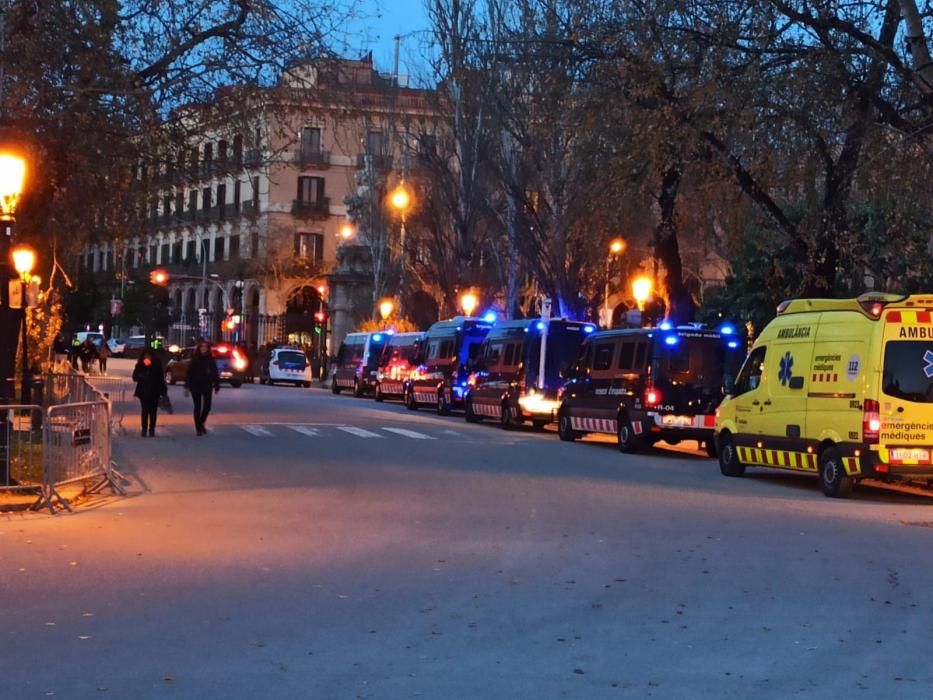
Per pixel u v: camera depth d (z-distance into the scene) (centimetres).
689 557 1138
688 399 2403
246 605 897
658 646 788
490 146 4216
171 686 676
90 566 1051
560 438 2783
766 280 2931
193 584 974
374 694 665
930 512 1570
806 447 1786
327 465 1975
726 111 2002
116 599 913
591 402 2628
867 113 1978
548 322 3105
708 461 2383
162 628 820
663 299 3469
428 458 2145
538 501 1548
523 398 3114
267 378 6247
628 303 5644
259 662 732
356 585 978
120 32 1962
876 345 1672
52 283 3072
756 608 912
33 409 1441
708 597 951
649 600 935
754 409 1944
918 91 1952
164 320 8294
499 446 2497
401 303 5778
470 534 1259
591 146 2280
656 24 2006
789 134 2098
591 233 2527
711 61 1956
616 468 2089
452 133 4412
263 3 1959
